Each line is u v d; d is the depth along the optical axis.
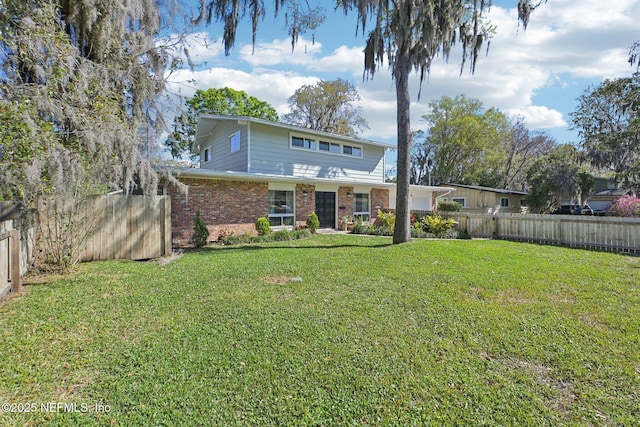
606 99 18.36
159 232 7.89
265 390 2.40
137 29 7.07
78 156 4.98
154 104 7.26
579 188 21.38
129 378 2.54
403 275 5.80
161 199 7.93
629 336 3.29
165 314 3.88
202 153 17.72
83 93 5.11
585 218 9.74
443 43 9.46
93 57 6.25
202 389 2.40
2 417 2.09
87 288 4.95
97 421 2.07
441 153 32.50
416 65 9.59
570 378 2.57
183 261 7.14
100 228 7.07
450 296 4.60
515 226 11.78
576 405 2.25
